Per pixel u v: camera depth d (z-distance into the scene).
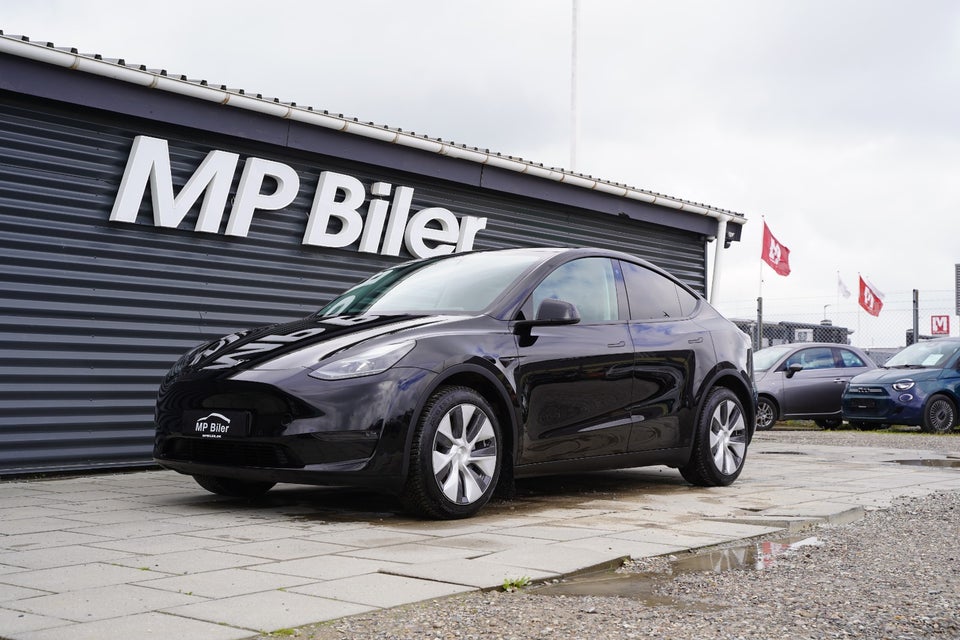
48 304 6.74
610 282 5.94
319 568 3.42
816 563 3.73
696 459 6.16
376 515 4.84
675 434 5.98
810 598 3.13
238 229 7.83
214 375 4.71
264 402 4.53
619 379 5.60
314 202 8.45
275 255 8.20
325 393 4.46
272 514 4.85
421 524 4.55
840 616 2.90
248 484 5.46
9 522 4.51
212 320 7.72
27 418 6.60
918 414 13.91
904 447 10.47
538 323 5.11
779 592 3.21
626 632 2.69
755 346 18.75
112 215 7.07
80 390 6.88
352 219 8.69
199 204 7.64
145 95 7.18
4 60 6.45
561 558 3.64
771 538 4.32
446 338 4.82
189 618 2.70
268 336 5.09
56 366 6.76
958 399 14.16
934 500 5.62
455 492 4.67
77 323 6.88
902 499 5.68
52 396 6.73
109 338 7.05
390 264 9.16
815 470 7.50
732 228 12.90
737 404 6.41
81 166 6.96
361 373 4.52
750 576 3.47
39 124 6.76
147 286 7.30
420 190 9.40
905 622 2.84
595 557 3.65
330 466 4.44
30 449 6.62
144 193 7.29
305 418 4.44
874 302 21.89
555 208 10.83
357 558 3.63
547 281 5.52
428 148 9.05
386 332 4.80
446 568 3.44
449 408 4.68
